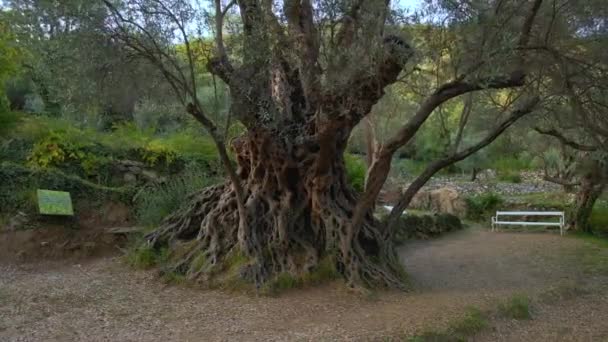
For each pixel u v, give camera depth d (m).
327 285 8.48
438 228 16.41
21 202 10.81
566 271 11.24
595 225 17.09
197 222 10.00
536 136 17.75
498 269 11.36
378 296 8.27
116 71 7.80
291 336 6.49
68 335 6.38
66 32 7.31
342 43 7.61
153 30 7.61
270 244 8.85
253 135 8.96
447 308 7.75
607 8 8.13
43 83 9.76
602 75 8.69
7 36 10.31
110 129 14.57
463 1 7.50
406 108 14.34
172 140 14.29
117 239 10.92
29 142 12.32
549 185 25.22
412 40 7.89
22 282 8.66
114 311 7.35
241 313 7.36
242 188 9.10
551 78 9.12
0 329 6.47
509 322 7.77
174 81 8.09
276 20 7.88
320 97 7.72
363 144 20.08
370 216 9.66
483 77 7.62
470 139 19.02
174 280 8.74
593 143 12.78
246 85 8.12
